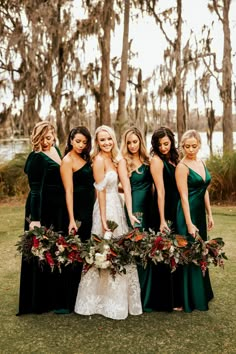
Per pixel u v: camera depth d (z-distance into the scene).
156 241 3.21
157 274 3.49
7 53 13.05
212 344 2.89
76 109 14.28
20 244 3.34
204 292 3.51
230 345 2.88
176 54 15.32
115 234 3.45
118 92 15.07
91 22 13.93
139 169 3.50
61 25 13.32
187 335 3.04
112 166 3.47
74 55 13.88
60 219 3.46
